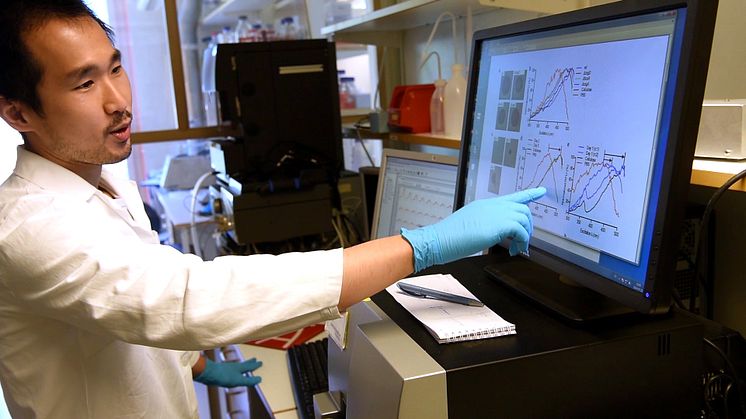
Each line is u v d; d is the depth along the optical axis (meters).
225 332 0.76
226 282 0.77
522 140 0.93
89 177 1.08
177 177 2.88
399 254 0.79
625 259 0.71
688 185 0.64
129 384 1.02
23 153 1.00
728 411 0.88
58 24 0.84
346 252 0.80
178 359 1.19
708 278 1.10
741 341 0.91
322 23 2.58
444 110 1.62
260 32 2.57
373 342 0.75
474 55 1.08
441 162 1.37
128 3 2.50
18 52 0.84
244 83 1.84
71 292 0.78
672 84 0.64
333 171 1.92
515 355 0.70
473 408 0.69
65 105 0.88
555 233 0.85
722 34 1.05
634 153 0.69
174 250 0.89
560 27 0.83
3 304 0.91
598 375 0.73
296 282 0.77
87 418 1.00
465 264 1.04
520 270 0.97
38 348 0.95
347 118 2.54
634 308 0.69
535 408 0.71
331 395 0.98
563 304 0.81
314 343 1.38
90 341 0.97
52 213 0.83
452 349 0.72
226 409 2.08
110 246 0.81
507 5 1.20
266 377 1.34
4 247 0.80
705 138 0.80
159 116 2.52
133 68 2.48
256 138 1.88
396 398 0.66
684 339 0.76
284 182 1.79
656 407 0.76
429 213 1.43
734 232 1.07
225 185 1.95
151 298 0.76
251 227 1.77
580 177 0.79
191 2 2.49
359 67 2.59
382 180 1.64
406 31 2.19
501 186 1.00
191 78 2.49
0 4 0.83
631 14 0.69
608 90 0.73
